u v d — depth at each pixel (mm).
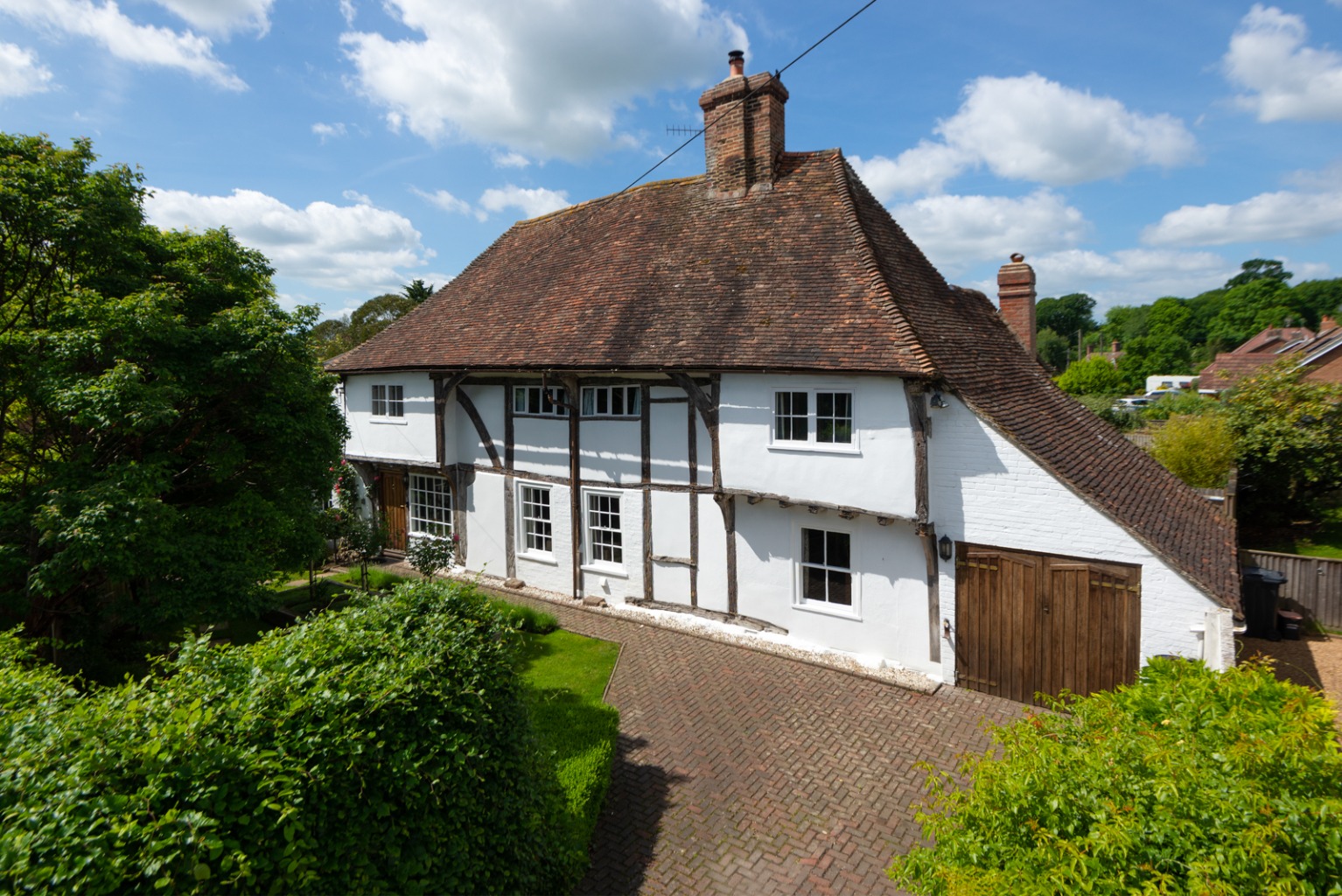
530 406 15672
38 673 5309
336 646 5699
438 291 20125
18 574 9125
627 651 12438
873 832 7594
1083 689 9781
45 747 3867
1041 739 4730
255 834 4117
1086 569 9688
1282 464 17344
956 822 4531
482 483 16719
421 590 7059
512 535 16250
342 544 18438
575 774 7926
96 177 10039
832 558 12117
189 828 3727
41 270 10273
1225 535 11234
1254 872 3518
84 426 9430
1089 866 3717
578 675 11492
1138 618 9344
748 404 12023
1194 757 4230
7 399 9586
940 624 10930
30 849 3240
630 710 10289
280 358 11094
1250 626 13250
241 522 10664
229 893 3869
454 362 15680
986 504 10367
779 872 6988
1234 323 82375
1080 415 14867
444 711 5719
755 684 11070
